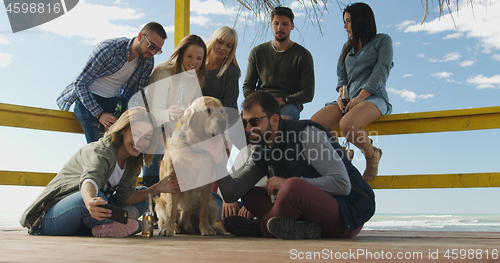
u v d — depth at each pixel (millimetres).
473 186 2959
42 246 1388
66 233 1962
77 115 2797
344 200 1874
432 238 2061
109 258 1059
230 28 2949
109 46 2707
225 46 2957
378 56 3064
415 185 3074
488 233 2666
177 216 2400
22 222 2002
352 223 1812
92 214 1689
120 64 2758
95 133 2771
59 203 1918
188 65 2783
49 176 3193
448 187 3016
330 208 1767
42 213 1984
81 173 1983
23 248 1317
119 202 2193
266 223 1895
